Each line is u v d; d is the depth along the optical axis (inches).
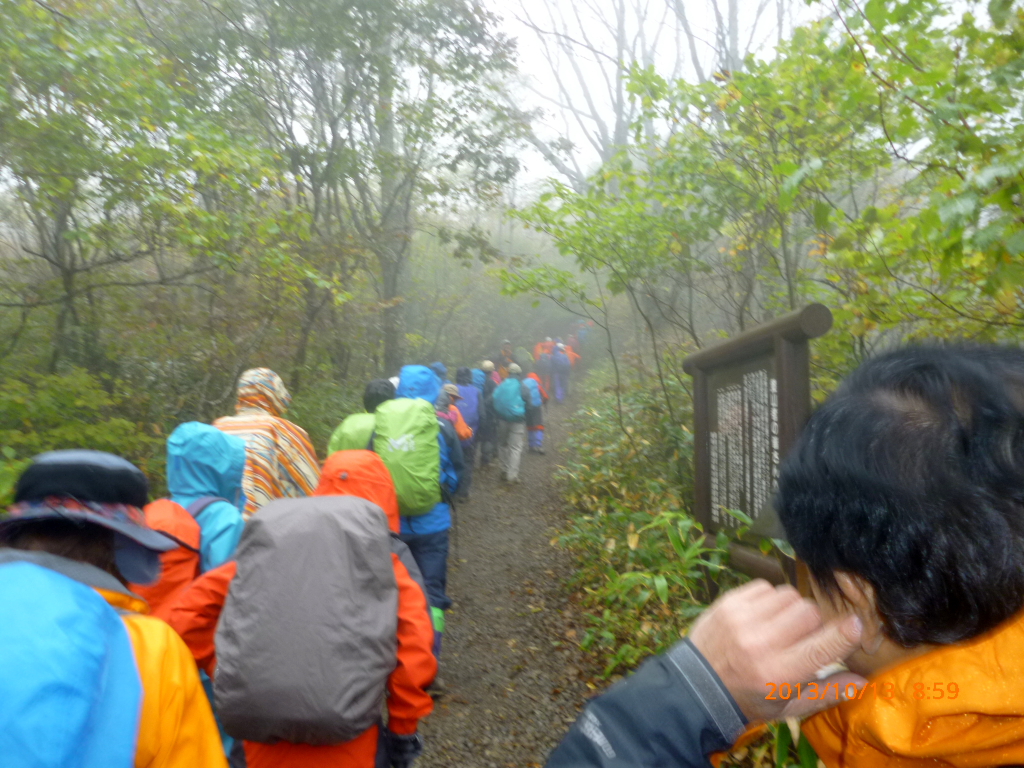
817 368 171.5
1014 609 24.8
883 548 25.5
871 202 208.7
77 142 219.9
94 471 49.2
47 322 272.1
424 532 169.5
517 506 350.6
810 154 171.0
